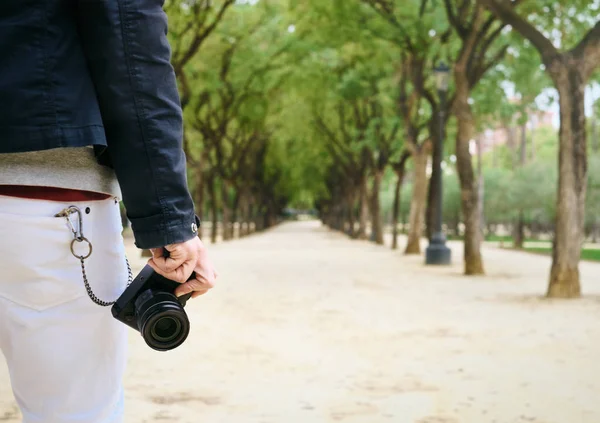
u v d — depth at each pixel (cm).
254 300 1066
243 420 426
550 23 1477
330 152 4353
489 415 440
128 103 138
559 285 1119
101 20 137
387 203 7600
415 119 2539
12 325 143
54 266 141
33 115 134
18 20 135
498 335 748
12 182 136
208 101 2912
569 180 1115
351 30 1805
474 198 1606
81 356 147
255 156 4878
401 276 1551
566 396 488
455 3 1733
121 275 154
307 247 3172
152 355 628
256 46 2670
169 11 1836
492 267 1969
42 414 147
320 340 714
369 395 490
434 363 601
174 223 141
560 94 1105
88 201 145
